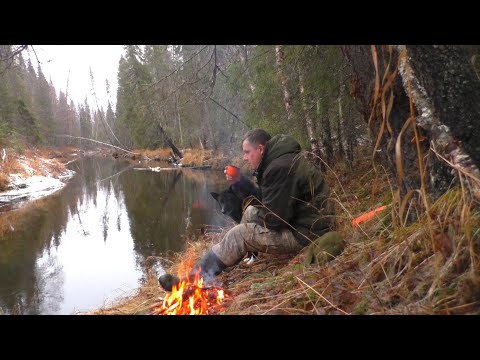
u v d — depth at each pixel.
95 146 64.00
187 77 5.76
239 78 7.55
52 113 55.19
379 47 1.90
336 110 7.13
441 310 1.40
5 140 20.20
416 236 1.80
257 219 2.96
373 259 2.01
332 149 8.44
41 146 40.50
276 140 2.96
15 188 15.22
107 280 5.61
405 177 2.16
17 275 6.11
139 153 34.06
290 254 3.06
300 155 2.88
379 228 2.51
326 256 2.40
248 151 3.02
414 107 1.92
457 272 1.51
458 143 1.72
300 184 2.82
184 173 20.12
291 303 1.97
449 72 1.72
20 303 4.96
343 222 3.20
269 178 2.83
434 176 2.00
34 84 51.47
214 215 9.21
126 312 2.98
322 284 2.01
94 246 7.48
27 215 10.90
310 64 5.84
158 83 6.00
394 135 2.14
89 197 13.87
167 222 9.00
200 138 24.33
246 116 8.41
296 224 2.90
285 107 7.34
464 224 1.50
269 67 7.24
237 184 3.62
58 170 23.05
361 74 2.16
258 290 2.42
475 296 1.40
